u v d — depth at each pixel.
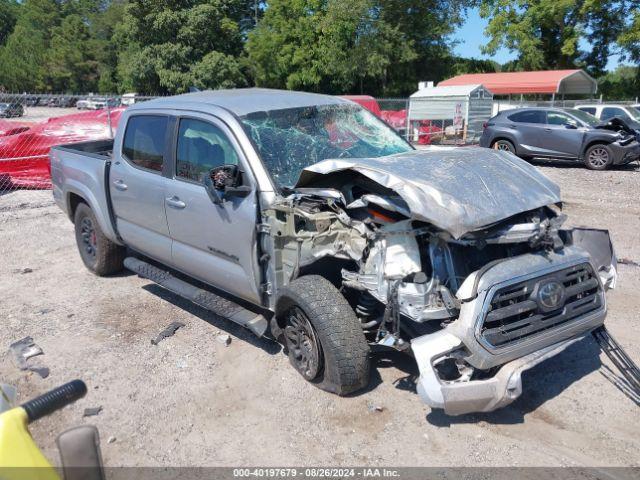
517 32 33.81
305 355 3.91
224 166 4.05
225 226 4.25
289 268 3.97
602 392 3.84
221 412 3.71
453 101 18.78
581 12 33.03
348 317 3.61
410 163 3.75
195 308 5.38
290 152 4.32
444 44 37.66
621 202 9.92
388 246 3.38
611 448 3.28
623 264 6.38
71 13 80.12
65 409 3.76
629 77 37.84
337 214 3.66
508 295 3.21
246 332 4.84
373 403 3.72
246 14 47.09
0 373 4.24
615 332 4.70
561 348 3.40
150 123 5.12
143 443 3.42
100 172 5.64
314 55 37.62
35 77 74.31
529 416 3.60
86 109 15.76
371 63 34.75
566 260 3.47
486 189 3.51
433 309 3.27
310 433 3.46
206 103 4.70
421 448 3.30
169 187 4.74
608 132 14.13
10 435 1.89
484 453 3.25
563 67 36.50
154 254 5.30
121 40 50.34
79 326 5.02
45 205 10.22
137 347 4.60
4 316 5.27
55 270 6.61
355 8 33.78
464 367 3.19
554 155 14.98
